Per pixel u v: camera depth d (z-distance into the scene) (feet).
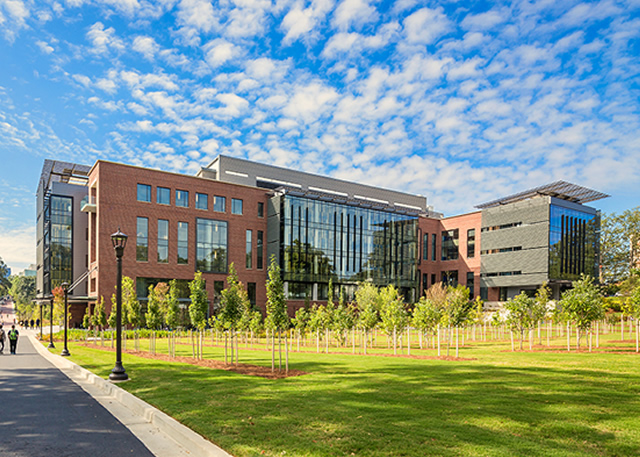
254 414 27.40
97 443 23.98
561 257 203.51
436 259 256.32
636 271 66.49
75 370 55.31
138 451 22.65
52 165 209.05
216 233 180.24
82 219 201.46
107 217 152.46
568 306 66.49
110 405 33.78
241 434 23.18
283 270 186.91
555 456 19.54
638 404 28.99
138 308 90.48
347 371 46.11
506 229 220.23
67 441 24.35
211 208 180.45
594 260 219.00
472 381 38.27
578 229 213.05
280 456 19.81
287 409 28.50
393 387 35.88
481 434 22.70
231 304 54.90
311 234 196.65
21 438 24.93
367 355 65.98
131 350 82.53
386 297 150.51
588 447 20.79
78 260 198.39
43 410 32.09
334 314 85.76
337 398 31.76
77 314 183.21
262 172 228.22
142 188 162.61
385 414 26.84
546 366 47.55
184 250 170.60
